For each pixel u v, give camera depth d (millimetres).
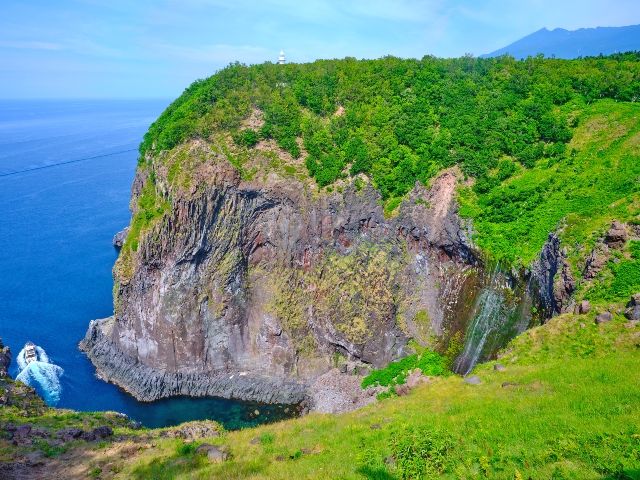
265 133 78250
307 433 34688
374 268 70562
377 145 75375
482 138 71438
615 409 26812
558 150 65625
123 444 35906
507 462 23062
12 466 31797
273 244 74875
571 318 43969
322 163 75000
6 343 78250
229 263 73125
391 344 68062
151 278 72812
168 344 72125
